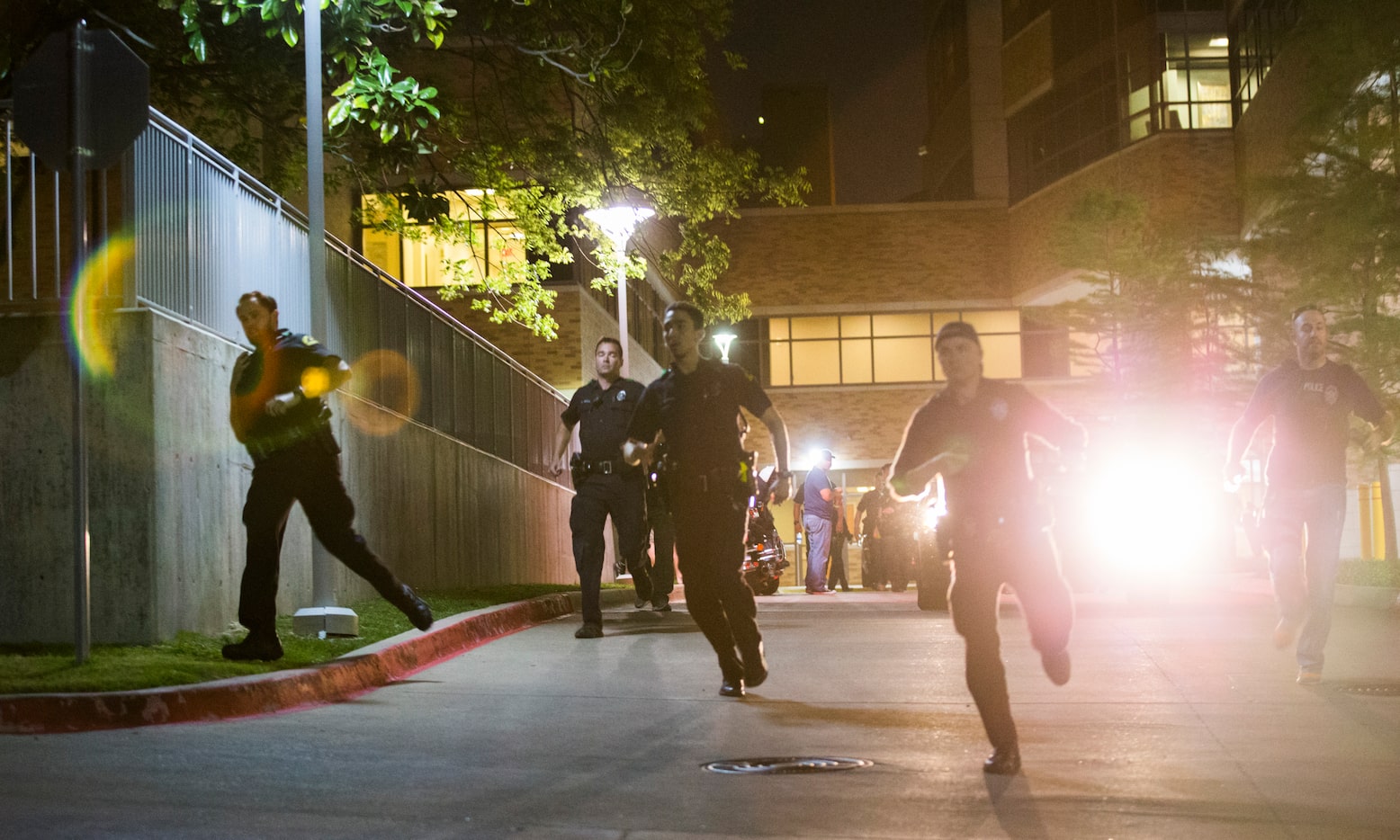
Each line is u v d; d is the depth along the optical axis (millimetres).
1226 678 8828
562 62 20688
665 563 15383
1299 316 8422
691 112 21859
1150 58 43219
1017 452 5848
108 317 9430
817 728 7070
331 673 8250
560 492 25312
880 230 49500
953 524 5828
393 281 15844
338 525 8891
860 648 10875
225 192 11352
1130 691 8305
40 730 6754
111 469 9359
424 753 6328
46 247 9820
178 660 8281
